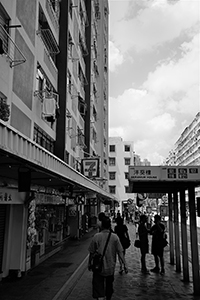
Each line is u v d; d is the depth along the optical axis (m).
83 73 27.86
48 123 15.92
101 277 5.50
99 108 39.47
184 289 7.85
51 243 14.98
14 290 7.66
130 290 7.73
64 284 8.24
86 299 6.97
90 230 27.52
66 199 16.33
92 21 32.91
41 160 6.71
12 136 5.10
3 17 10.21
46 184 12.22
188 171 7.31
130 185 9.19
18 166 6.64
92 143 31.69
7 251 8.84
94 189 17.59
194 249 7.61
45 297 7.07
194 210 7.86
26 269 9.33
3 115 8.97
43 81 15.30
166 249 15.98
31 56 12.90
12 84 10.66
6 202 8.14
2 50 8.75
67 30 18.91
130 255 13.79
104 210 45.25
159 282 8.56
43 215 13.80
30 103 12.65
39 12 14.85
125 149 62.31
